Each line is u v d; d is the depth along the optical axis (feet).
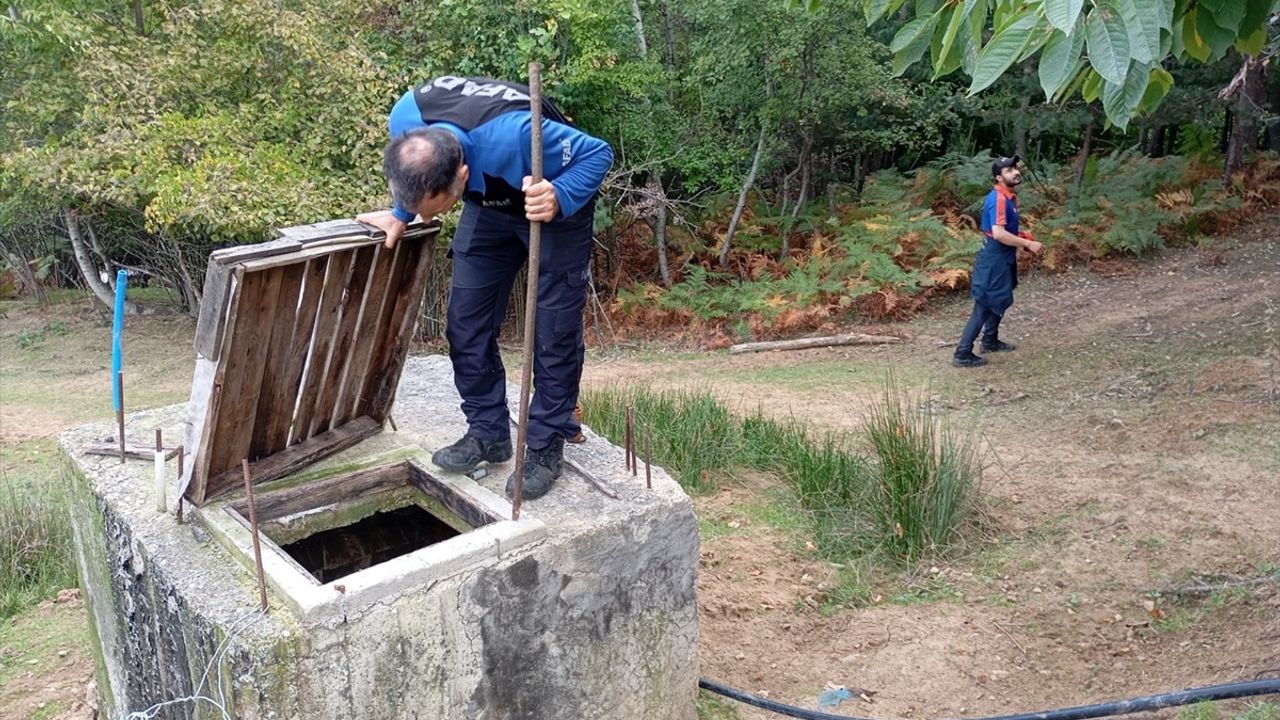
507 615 9.20
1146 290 33.88
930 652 13.57
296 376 10.04
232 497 9.89
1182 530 16.02
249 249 8.60
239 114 32.37
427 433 11.87
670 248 40.11
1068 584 14.97
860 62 34.35
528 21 34.42
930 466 16.57
